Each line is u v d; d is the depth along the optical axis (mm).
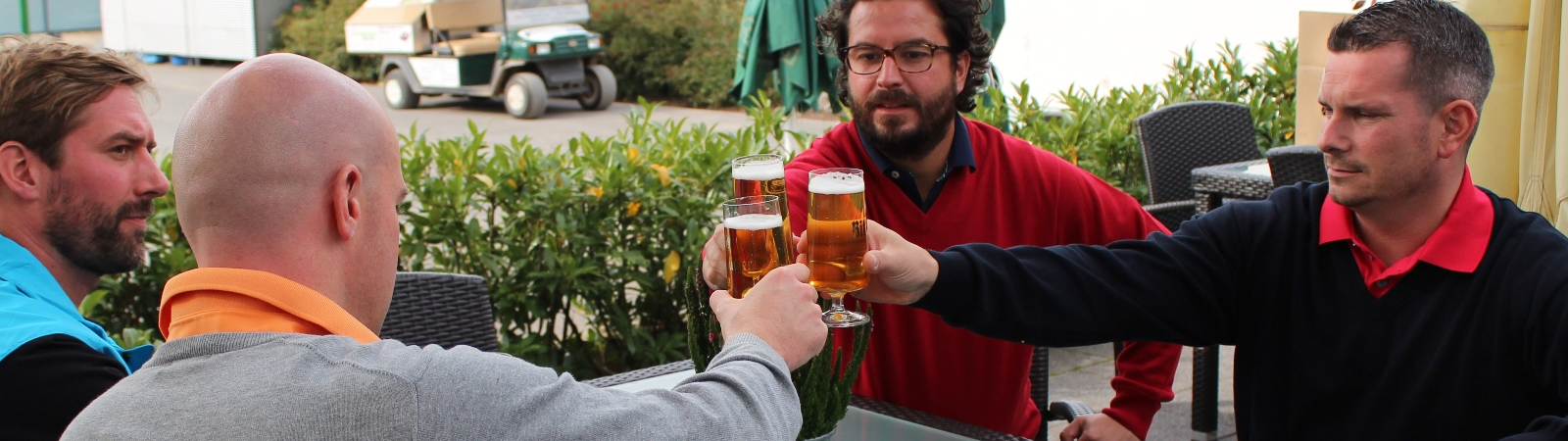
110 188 1846
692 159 4137
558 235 3920
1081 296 1918
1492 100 3156
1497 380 1632
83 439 1087
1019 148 2443
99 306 3326
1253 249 1909
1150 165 4828
